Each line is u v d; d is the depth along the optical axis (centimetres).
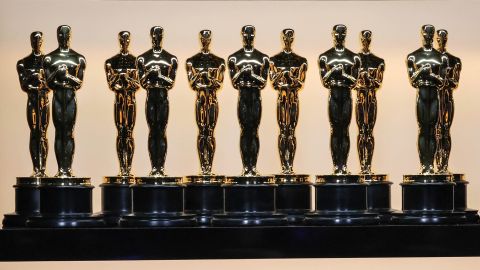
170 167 256
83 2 258
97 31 257
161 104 210
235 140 258
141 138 257
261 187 207
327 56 210
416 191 212
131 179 221
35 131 223
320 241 205
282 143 222
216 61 218
